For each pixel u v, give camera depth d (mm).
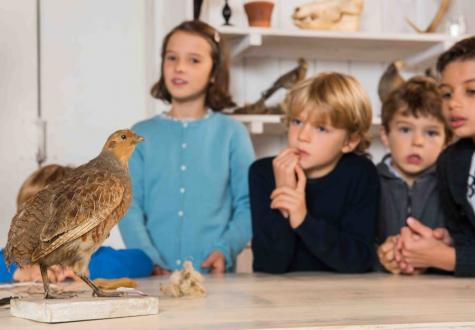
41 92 2633
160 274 1808
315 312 778
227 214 2061
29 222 775
